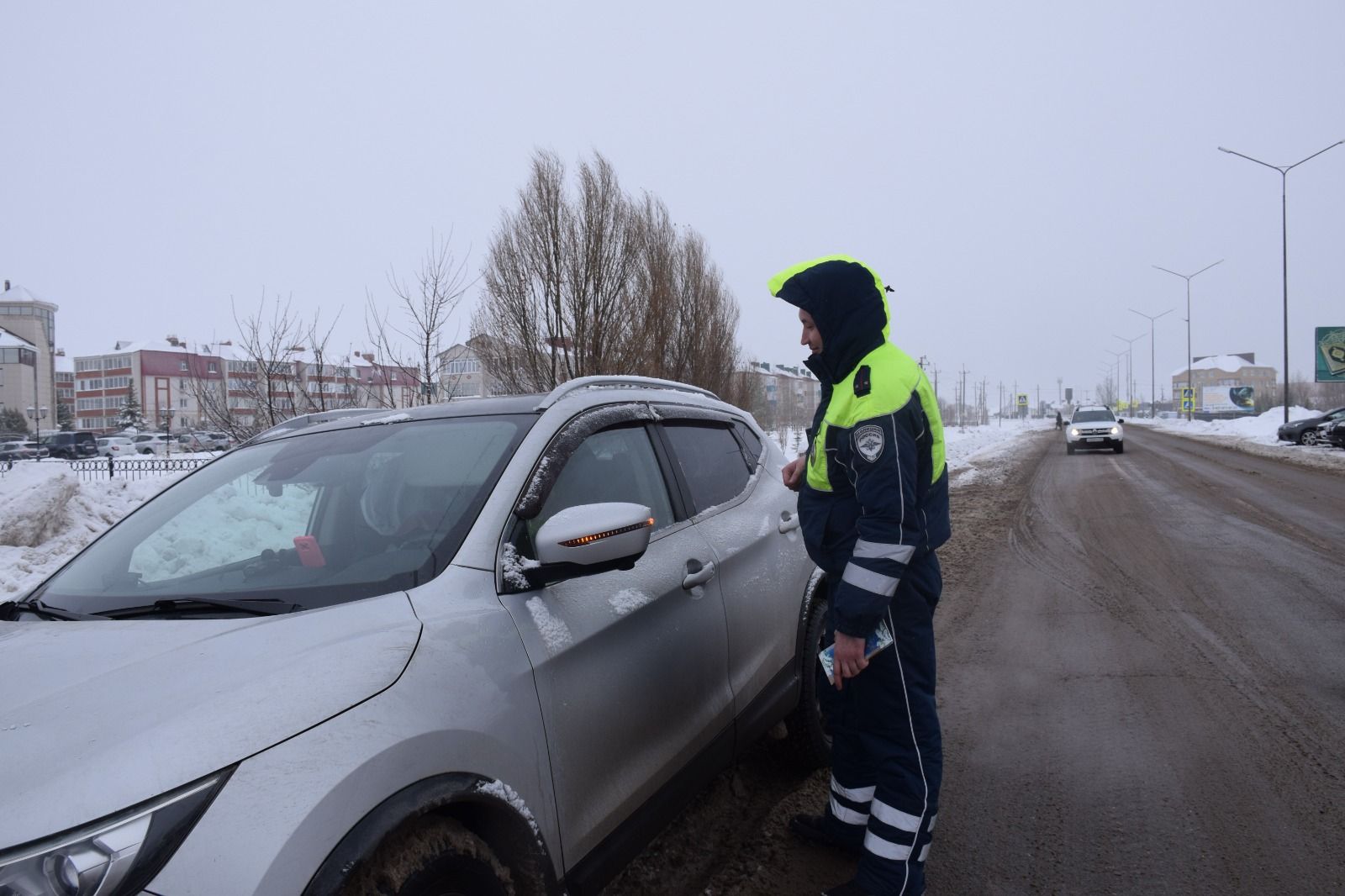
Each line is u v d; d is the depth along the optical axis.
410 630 1.87
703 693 2.79
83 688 1.62
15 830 1.30
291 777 1.47
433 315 13.07
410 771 1.64
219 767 1.43
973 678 5.00
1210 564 8.15
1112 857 2.97
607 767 2.28
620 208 15.80
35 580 8.23
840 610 2.39
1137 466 21.92
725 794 3.52
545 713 2.05
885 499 2.35
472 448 2.51
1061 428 61.34
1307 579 7.30
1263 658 5.12
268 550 2.37
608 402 2.89
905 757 2.60
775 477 3.86
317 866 1.43
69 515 10.19
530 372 15.24
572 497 2.52
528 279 15.17
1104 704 4.47
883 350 2.54
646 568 2.65
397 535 2.26
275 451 2.87
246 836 1.38
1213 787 3.47
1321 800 3.33
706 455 3.41
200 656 1.72
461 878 1.71
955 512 13.20
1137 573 7.87
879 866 2.58
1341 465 20.09
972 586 7.62
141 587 2.30
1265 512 11.80
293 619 1.88
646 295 16.38
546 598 2.22
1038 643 5.67
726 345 19.14
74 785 1.36
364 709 1.64
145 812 1.35
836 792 2.91
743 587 3.13
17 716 1.55
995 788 3.54
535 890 1.90
